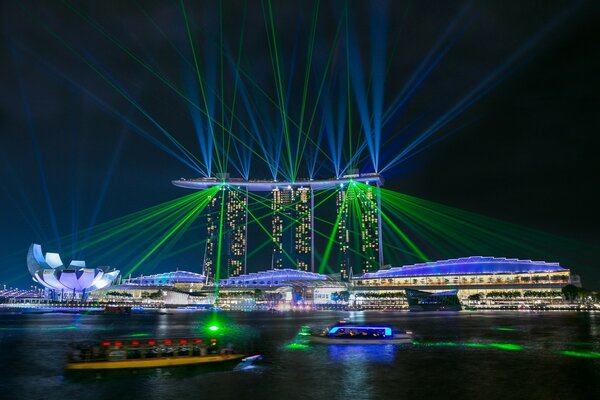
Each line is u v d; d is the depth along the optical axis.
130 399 35.16
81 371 44.44
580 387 39.16
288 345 66.25
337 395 36.34
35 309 199.00
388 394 36.69
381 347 64.81
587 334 83.06
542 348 63.47
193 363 48.47
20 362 51.84
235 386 39.09
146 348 48.44
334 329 71.56
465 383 40.72
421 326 102.94
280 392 37.16
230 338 75.31
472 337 78.25
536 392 37.38
